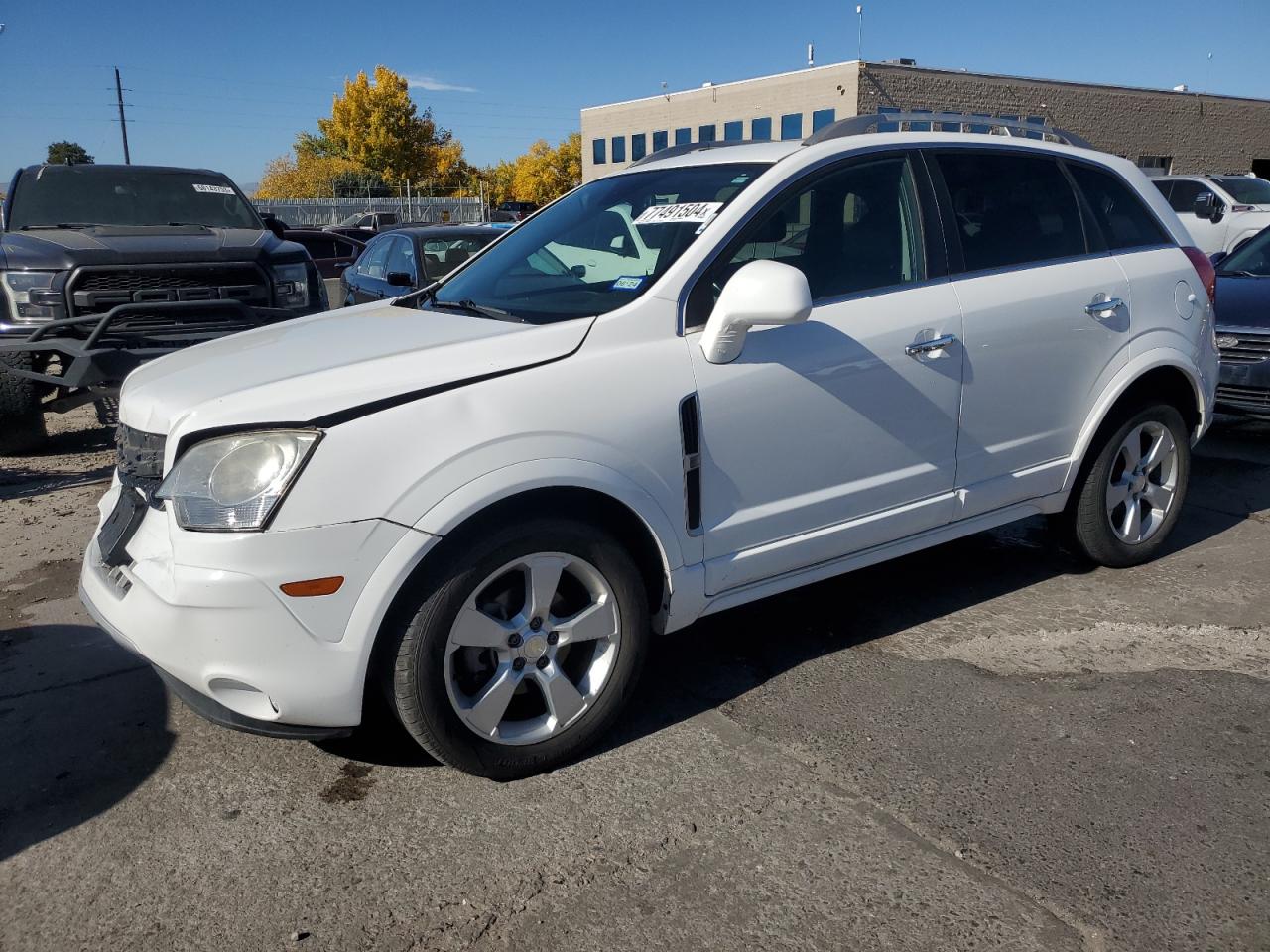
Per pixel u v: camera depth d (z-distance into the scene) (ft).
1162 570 14.71
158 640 8.43
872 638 12.58
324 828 8.89
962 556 15.43
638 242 10.98
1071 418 13.17
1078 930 7.46
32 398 22.63
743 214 10.62
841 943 7.39
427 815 9.05
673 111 144.77
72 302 21.70
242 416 8.49
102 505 10.71
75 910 7.93
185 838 8.80
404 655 8.73
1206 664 11.73
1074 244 13.37
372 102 194.59
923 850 8.41
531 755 9.49
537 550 9.14
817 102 119.14
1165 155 129.39
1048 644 12.32
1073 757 9.78
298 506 8.22
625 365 9.59
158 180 27.53
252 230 26.16
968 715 10.61
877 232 11.59
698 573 10.19
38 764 9.98
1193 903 7.72
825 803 9.09
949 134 12.60
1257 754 9.81
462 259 28.04
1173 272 14.14
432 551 8.69
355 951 7.42
